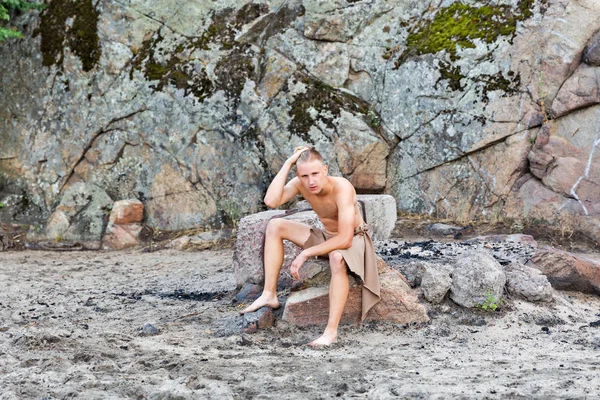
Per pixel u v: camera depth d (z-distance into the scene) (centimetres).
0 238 1210
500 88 1034
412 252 778
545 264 703
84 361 538
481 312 626
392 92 1103
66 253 1141
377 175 1112
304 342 586
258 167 1144
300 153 621
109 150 1234
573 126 993
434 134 1074
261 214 764
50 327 650
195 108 1177
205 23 1208
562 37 999
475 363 518
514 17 1042
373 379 479
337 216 604
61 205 1223
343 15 1141
